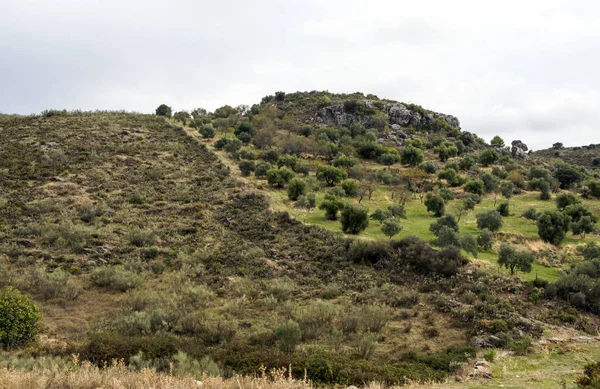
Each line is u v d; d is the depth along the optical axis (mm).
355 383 17766
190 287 36062
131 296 33656
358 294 34719
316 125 124188
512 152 120250
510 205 66875
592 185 75000
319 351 22281
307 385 13805
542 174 82812
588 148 166875
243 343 24094
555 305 32250
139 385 12086
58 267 38062
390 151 95500
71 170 64250
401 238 44188
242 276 39562
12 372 12672
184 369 17438
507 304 31047
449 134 127250
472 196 67750
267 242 46438
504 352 24047
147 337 23719
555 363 21797
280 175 66562
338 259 41750
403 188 69875
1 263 37844
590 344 25688
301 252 43812
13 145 72688
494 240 49688
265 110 137375
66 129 83500
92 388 12117
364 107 130875
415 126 129375
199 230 49688
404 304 33188
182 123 107750
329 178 71938
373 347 23281
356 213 48125
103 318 30234
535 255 45562
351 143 103188
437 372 20109
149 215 53281
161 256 43125
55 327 28266
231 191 61719
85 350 20719
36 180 59906
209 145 87625
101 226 48281
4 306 24141
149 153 76062
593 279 35062
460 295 33562
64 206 52719
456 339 27000
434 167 84562
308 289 36781
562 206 63875
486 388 16297
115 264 40656
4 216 48469
